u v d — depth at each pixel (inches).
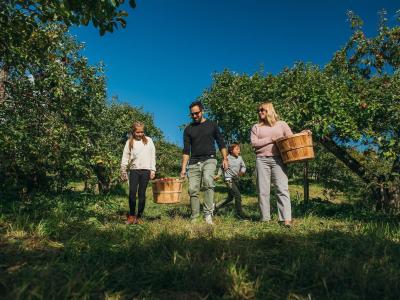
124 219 281.1
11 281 102.7
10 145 313.3
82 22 197.0
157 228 189.2
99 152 443.2
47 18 240.7
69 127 423.8
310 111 406.3
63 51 437.7
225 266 118.4
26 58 319.6
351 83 443.8
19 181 335.0
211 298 100.7
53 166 378.0
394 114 380.8
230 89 568.1
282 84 456.8
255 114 456.8
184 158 257.6
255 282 107.6
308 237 175.9
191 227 190.7
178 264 119.0
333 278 111.8
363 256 138.9
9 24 253.0
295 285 110.2
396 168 378.6
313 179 749.9
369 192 413.7
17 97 382.6
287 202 230.1
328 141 439.2
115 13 192.7
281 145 228.4
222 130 610.9
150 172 278.2
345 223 235.3
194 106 253.9
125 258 131.6
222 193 759.1
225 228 201.6
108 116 660.7
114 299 97.0
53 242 155.8
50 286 98.0
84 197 335.0
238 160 350.3
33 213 221.0
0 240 151.8
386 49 442.9
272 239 165.0
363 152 391.2
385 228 193.2
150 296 100.4
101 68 472.7
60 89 390.6
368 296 99.0
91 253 135.1
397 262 127.0
